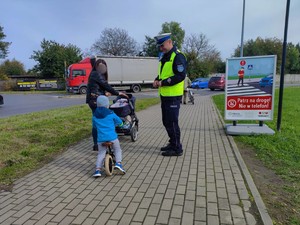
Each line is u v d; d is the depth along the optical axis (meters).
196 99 19.69
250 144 5.99
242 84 6.91
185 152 5.59
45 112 12.38
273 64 6.66
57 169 4.81
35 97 25.34
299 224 2.93
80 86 27.70
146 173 4.49
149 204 3.43
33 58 47.38
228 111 7.09
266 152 5.38
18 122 9.33
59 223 3.07
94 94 5.23
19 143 6.48
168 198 3.57
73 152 5.84
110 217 3.16
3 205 3.51
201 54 60.09
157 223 3.00
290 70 70.06
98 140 4.50
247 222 2.97
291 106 13.19
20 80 42.00
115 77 28.38
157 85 5.18
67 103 18.84
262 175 4.29
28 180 4.32
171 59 5.04
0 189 4.00
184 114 11.38
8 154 5.63
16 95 29.34
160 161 5.07
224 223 2.96
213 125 8.53
